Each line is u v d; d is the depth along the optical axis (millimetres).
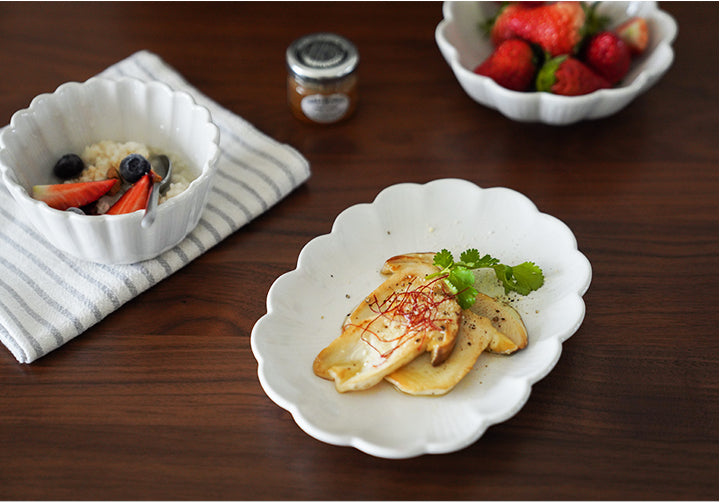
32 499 484
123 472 493
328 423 488
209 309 556
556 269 555
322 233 595
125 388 522
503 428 510
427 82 688
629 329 550
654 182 628
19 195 527
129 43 704
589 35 656
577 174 633
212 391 522
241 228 595
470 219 583
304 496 489
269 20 726
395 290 538
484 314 535
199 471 495
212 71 687
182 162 600
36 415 512
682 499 489
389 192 584
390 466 498
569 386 526
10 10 724
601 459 500
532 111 627
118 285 551
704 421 514
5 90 665
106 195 567
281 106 667
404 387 501
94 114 602
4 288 550
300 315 536
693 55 703
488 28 678
